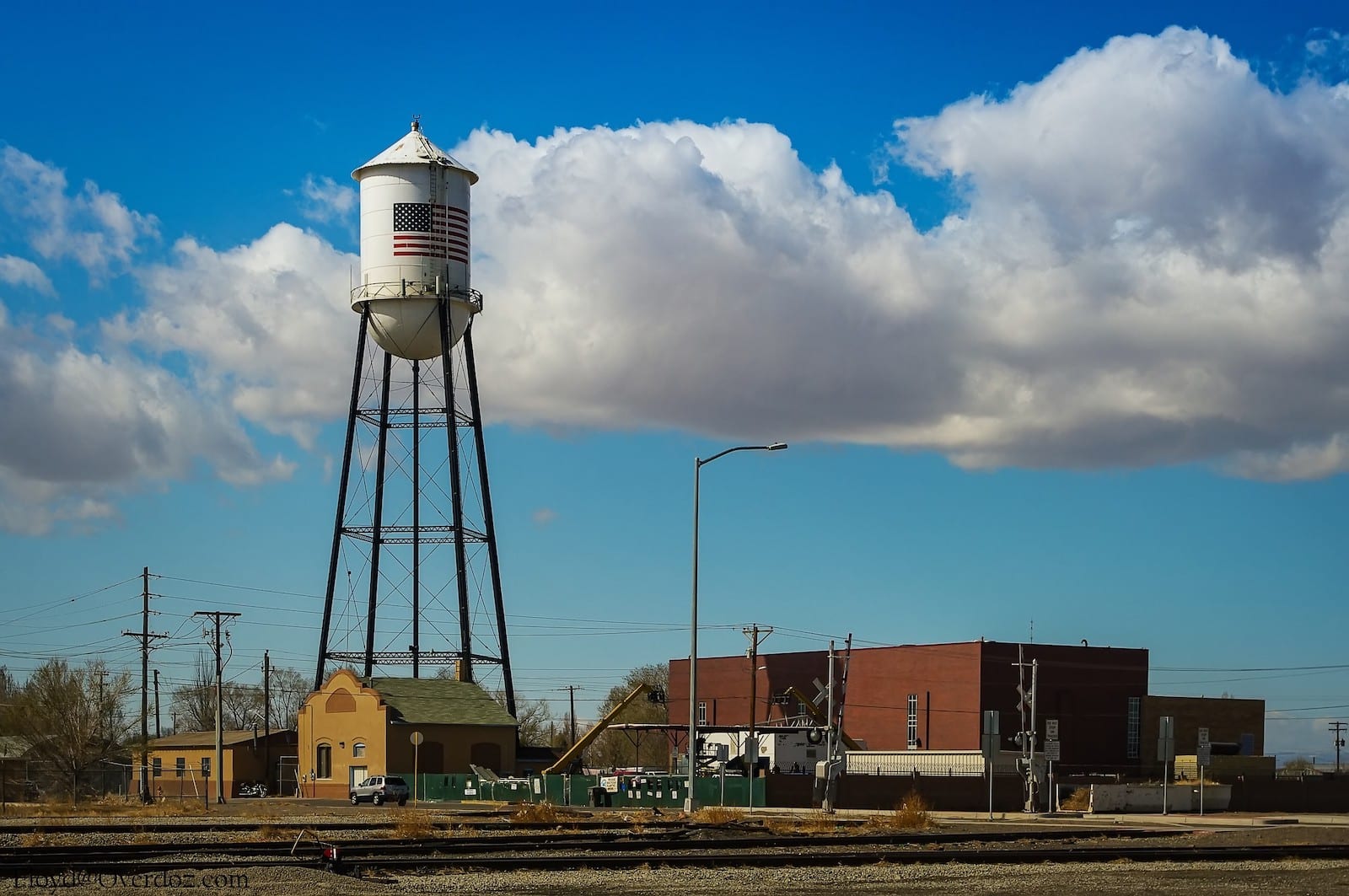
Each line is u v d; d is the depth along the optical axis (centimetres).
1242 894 2875
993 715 6047
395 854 3616
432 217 8150
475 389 8556
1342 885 3067
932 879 3161
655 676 16062
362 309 8231
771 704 10819
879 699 9900
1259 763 9881
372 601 8812
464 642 8875
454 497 8519
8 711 11962
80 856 3378
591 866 3356
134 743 11050
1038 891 2930
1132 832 4847
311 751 9412
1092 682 9612
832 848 4003
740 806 7331
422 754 9044
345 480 8594
